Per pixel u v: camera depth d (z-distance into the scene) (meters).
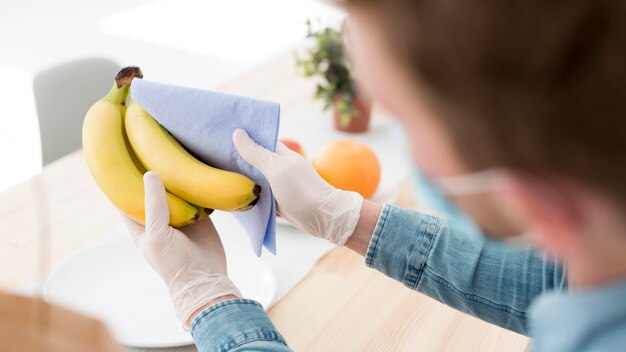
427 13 0.31
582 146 0.32
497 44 0.30
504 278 0.80
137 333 0.88
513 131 0.33
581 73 0.30
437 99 0.34
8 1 4.22
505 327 0.83
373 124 1.48
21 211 1.12
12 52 3.57
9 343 0.33
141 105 0.79
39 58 3.52
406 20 0.32
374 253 0.85
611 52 0.29
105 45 3.69
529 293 0.79
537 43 0.29
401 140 0.44
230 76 3.39
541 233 0.40
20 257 1.00
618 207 0.35
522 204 0.37
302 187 0.84
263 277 0.98
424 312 0.95
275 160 0.80
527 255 0.79
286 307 0.94
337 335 0.90
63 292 0.93
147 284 0.97
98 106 0.82
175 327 0.90
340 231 0.87
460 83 0.32
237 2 4.40
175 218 0.79
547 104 0.31
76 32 3.85
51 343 0.33
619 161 0.32
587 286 0.43
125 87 0.84
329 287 0.99
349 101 1.38
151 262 0.80
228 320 0.70
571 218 0.37
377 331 0.91
